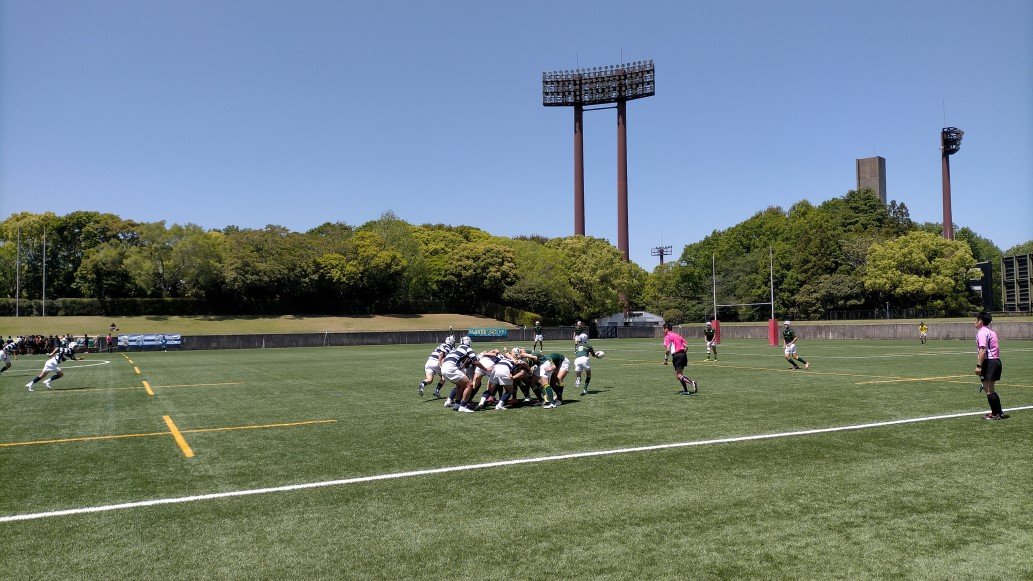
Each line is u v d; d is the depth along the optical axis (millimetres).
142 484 7547
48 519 6234
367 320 76438
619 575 4711
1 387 19641
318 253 77750
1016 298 66688
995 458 8211
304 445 9789
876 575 4676
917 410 12258
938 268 67188
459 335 59719
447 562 5016
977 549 5152
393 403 14656
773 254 84375
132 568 5008
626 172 88000
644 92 86750
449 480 7508
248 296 75812
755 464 8031
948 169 91500
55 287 75000
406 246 83625
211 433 10938
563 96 89812
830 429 10359
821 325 54531
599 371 22922
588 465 8141
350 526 5906
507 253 83875
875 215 93750
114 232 74000
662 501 6516
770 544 5297
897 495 6629
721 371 22094
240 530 5848
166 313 71812
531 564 4941
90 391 18094
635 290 94000
